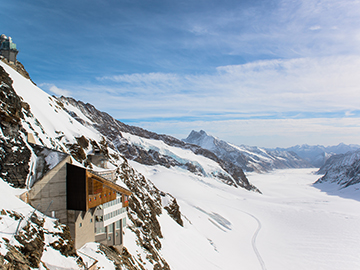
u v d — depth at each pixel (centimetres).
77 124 8325
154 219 9606
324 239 16400
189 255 9444
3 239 2703
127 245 5803
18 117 4100
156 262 6353
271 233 17762
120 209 4931
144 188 12225
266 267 11788
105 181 4328
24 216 3219
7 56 7244
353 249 14550
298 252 14112
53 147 4884
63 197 3838
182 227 12538
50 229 3434
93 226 4400
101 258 3931
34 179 3691
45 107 6638
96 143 7806
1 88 4325
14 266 2522
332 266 12375
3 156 3547
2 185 3347
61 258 3186
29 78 8275
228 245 13825
